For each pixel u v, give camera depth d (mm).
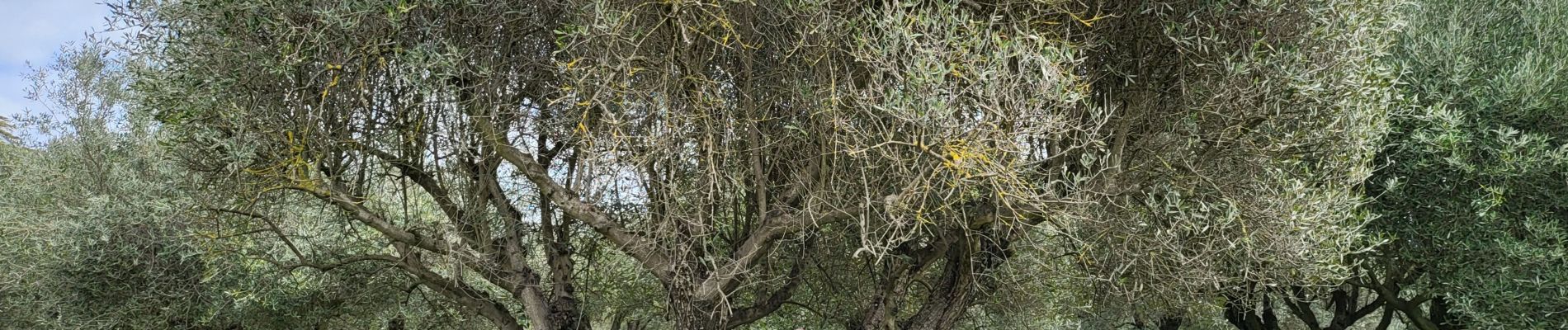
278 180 7465
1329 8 6441
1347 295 12820
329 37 6555
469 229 8805
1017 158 5914
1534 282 8758
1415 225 9914
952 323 8562
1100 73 7207
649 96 6555
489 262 8680
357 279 10180
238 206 7973
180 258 9906
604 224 7945
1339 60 6672
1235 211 6531
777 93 7309
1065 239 8867
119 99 12172
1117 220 7336
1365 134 7156
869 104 5941
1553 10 9438
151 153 11094
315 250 9742
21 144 13383
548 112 7848
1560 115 9000
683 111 6684
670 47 6477
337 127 7527
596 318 11258
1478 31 9875
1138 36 6973
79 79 12938
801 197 7969
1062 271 10102
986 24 6086
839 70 6605
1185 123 6770
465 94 7461
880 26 5715
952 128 5496
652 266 8016
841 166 7012
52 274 9953
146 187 10102
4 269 10977
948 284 8703
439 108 7195
